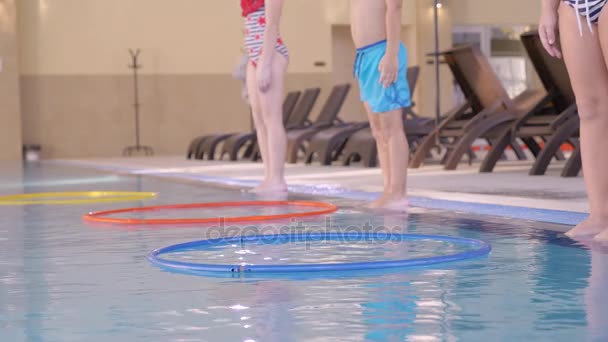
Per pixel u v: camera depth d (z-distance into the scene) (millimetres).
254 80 8828
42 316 2656
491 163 11258
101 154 26578
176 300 2861
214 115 27328
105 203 7980
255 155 18953
